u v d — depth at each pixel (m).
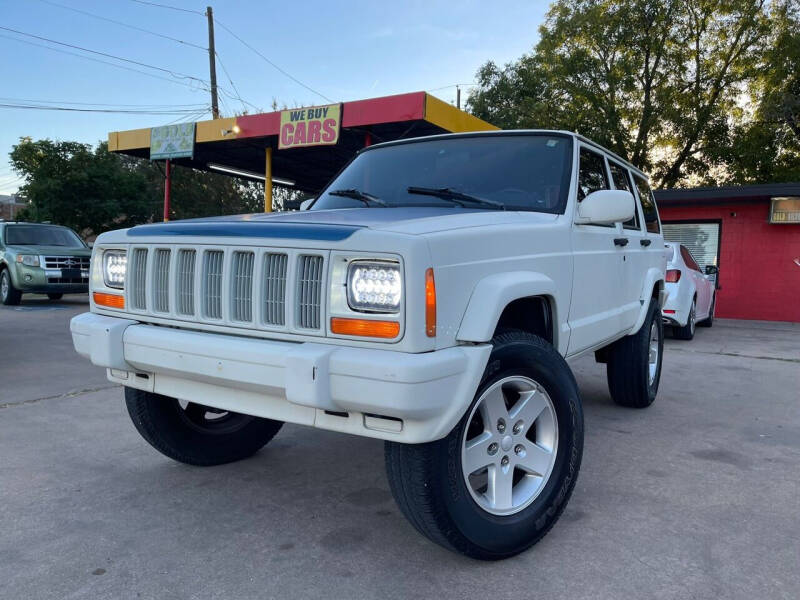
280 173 19.03
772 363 7.74
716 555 2.70
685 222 15.12
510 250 2.79
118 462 3.82
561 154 3.66
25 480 3.51
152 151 15.59
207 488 3.44
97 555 2.66
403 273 2.21
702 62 25.50
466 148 3.86
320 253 2.37
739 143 23.88
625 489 3.46
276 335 2.49
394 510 3.17
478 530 2.51
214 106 27.98
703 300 11.05
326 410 2.39
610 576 2.51
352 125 12.18
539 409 2.83
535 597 2.36
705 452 4.13
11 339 8.63
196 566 2.58
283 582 2.46
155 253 2.90
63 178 28.16
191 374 2.66
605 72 25.56
